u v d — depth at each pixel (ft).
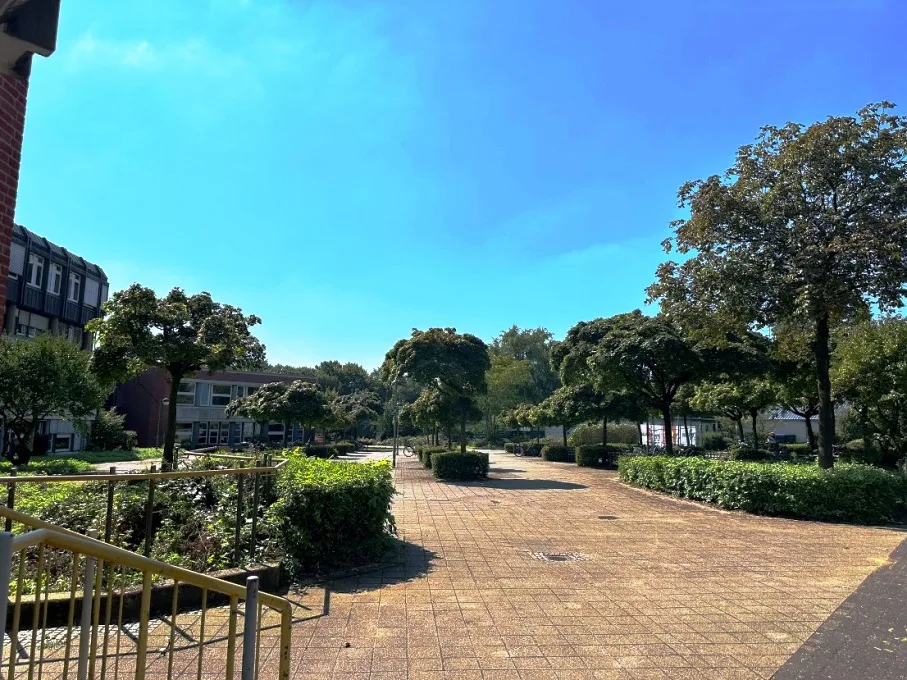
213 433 141.08
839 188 36.35
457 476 61.67
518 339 200.75
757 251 37.50
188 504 23.41
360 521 23.22
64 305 101.86
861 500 33.55
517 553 25.29
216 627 15.29
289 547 20.75
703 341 43.32
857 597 18.78
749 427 127.24
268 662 13.25
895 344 50.11
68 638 7.66
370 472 25.13
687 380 61.52
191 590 16.85
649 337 59.26
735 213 38.01
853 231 34.96
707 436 125.08
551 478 63.87
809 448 85.71
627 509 39.42
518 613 17.04
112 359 52.75
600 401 86.79
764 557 24.66
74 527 20.40
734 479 38.09
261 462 29.99
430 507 40.37
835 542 28.02
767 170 38.11
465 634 15.29
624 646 14.55
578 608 17.53
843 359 55.16
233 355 56.29
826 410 37.58
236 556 19.19
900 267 33.55
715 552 25.70
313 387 103.65
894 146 34.60
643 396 67.00
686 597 18.76
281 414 98.37
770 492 36.04
